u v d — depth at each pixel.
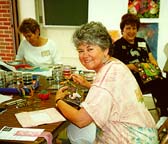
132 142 1.33
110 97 1.28
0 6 4.36
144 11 3.68
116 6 3.82
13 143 1.28
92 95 1.30
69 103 1.65
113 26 3.91
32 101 1.82
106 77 1.31
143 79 2.93
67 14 4.17
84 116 1.29
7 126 1.44
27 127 1.43
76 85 2.09
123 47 3.02
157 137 1.42
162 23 3.66
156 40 3.75
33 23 2.89
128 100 1.31
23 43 3.09
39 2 4.26
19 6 4.35
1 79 2.10
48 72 2.52
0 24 4.46
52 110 1.65
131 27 2.95
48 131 1.38
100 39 1.30
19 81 2.14
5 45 4.55
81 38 1.31
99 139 1.42
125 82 1.32
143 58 3.08
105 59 1.38
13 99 1.87
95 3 3.92
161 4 3.59
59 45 4.38
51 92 2.00
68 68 2.49
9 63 2.84
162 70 3.47
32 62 3.00
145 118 1.37
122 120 1.34
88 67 1.37
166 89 3.00
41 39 3.06
